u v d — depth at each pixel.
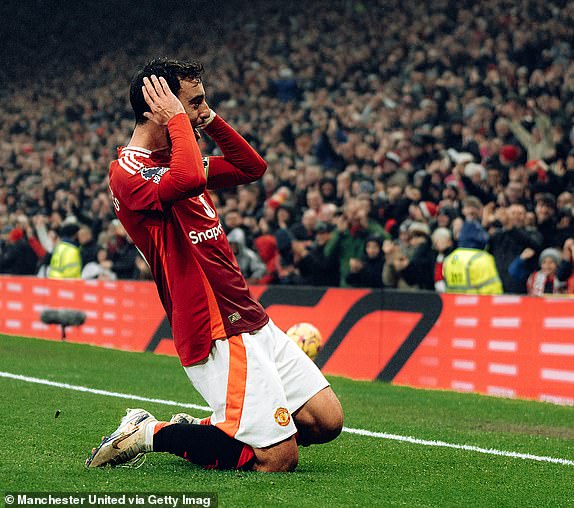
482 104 48.78
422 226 34.66
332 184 44.97
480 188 37.91
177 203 13.80
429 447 18.31
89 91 96.31
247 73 76.19
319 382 14.80
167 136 13.98
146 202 13.47
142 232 13.98
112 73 97.88
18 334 42.88
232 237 40.34
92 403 22.64
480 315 28.62
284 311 34.06
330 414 14.73
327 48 74.62
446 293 29.53
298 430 14.88
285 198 43.62
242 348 13.90
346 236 37.59
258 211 46.25
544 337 27.06
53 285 41.91
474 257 30.52
